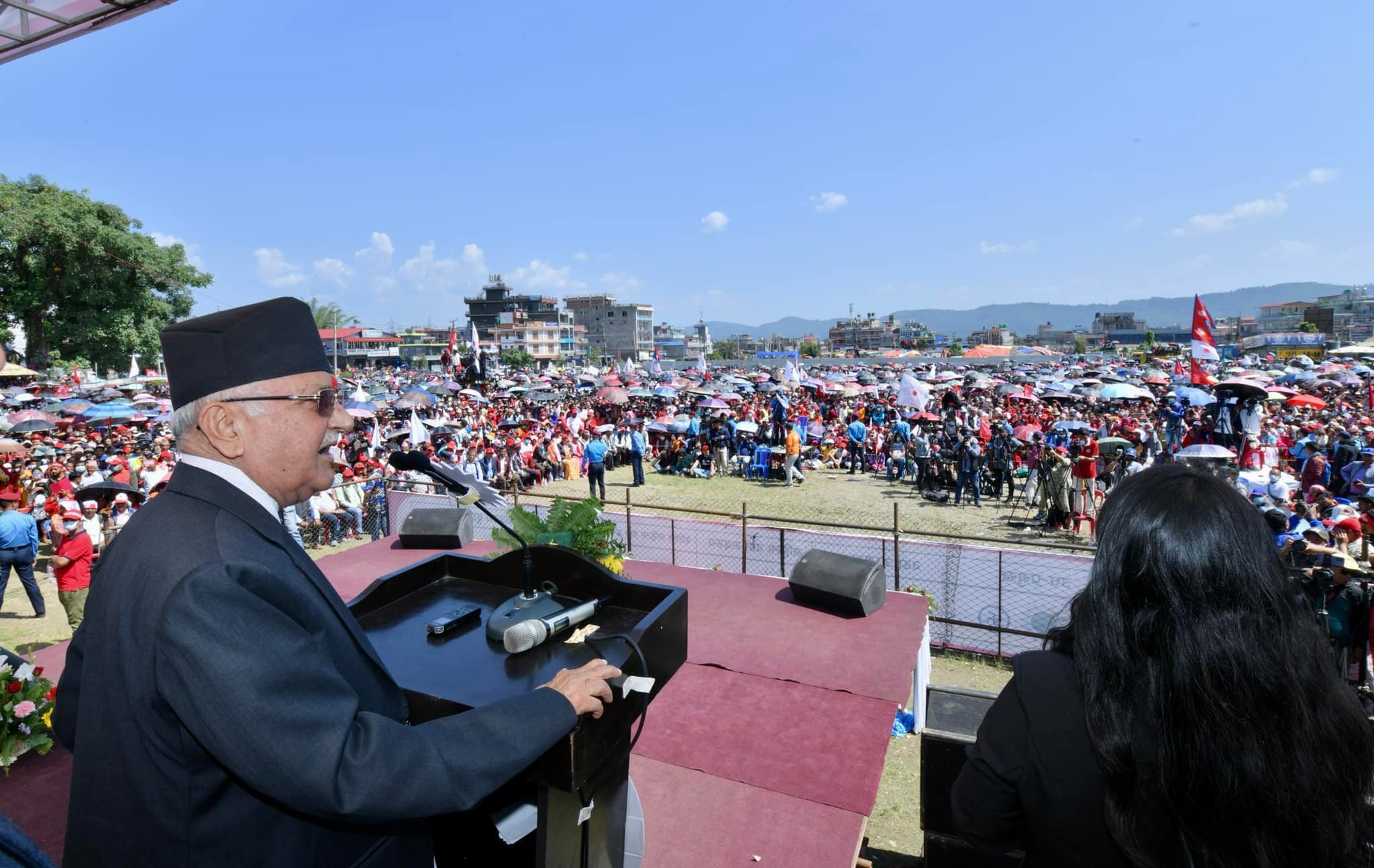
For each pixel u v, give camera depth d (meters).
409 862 1.56
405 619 2.16
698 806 3.44
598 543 4.43
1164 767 1.07
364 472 13.51
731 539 9.23
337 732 1.13
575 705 1.46
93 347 44.19
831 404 31.95
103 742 1.21
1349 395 32.75
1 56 3.94
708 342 168.38
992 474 17.61
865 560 6.00
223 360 1.31
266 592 1.20
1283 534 7.73
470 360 45.72
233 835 1.19
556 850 1.73
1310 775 1.04
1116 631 1.16
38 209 39.50
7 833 0.98
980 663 7.94
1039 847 1.26
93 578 1.32
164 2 3.49
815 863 3.08
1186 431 21.83
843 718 4.21
